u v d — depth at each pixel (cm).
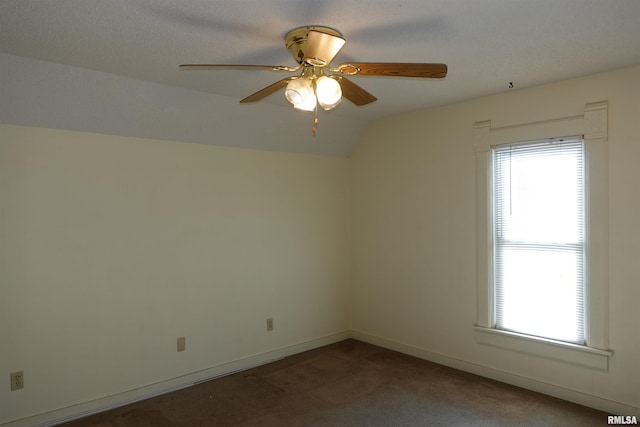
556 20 203
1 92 251
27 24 200
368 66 188
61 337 287
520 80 300
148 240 325
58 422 284
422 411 292
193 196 350
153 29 207
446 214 374
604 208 286
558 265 312
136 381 318
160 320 331
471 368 359
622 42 232
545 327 319
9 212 267
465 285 362
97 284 301
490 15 196
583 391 298
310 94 190
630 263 277
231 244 373
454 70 276
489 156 343
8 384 267
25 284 273
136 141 320
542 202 319
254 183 389
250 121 359
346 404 304
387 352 416
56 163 285
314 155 437
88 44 225
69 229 290
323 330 443
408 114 401
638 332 275
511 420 278
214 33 212
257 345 389
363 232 450
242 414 292
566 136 303
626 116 277
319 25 203
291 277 416
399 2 181
